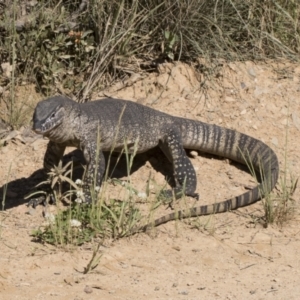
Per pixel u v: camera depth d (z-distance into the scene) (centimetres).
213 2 2122
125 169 1800
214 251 1492
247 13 2186
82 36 2045
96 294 1298
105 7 2075
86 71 2072
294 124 1994
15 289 1308
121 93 2039
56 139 1586
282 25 2217
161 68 2075
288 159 1877
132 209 1566
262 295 1317
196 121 1856
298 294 1326
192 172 1739
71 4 2159
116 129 1670
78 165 1797
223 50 2127
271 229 1589
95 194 1595
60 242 1474
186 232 1555
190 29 2092
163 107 1988
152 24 2120
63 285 1330
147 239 1520
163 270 1405
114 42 2053
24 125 1944
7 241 1491
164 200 1666
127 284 1343
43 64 2027
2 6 2108
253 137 1927
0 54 2073
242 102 2022
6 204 1659
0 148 1859
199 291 1327
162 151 1828
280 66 2145
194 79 2058
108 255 1438
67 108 1580
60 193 1620
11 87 1973
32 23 2042
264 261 1462
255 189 1675
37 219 1596
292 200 1698
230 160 1875
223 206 1634
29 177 1772
